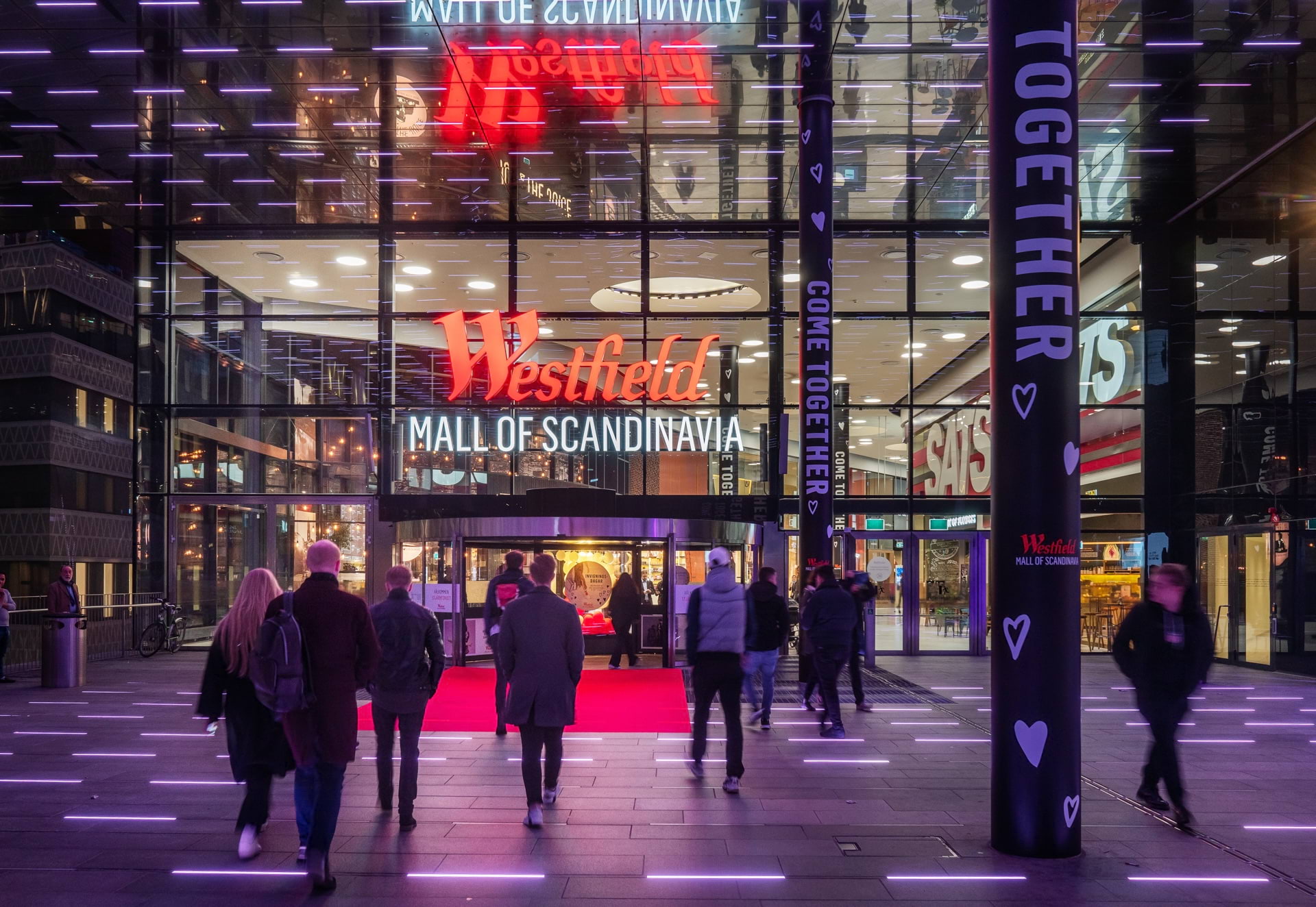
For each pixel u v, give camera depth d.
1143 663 7.08
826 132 13.92
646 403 20.03
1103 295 20.92
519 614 6.82
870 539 20.38
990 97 6.58
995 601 6.39
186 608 20.50
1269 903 5.29
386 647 6.73
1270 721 11.84
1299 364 17.19
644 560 17.47
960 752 9.50
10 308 18.52
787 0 11.90
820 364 13.93
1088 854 6.18
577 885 5.51
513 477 20.03
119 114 15.16
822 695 10.48
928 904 5.24
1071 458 6.27
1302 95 14.62
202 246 20.73
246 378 20.58
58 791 7.81
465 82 14.11
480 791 7.79
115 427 20.00
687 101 14.61
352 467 20.44
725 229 20.22
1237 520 18.56
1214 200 18.84
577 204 19.02
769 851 6.17
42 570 18.00
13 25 12.75
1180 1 12.03
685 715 11.69
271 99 14.70
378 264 20.50
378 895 5.35
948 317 20.56
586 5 11.95
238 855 6.05
